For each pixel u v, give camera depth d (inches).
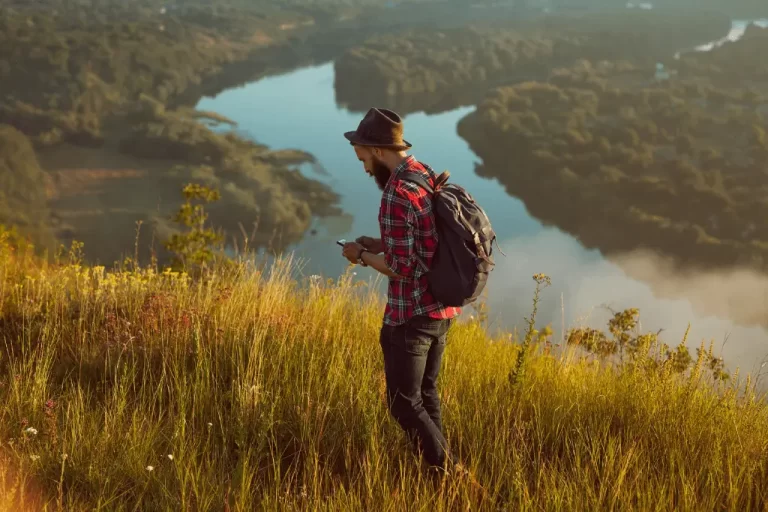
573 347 192.1
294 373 156.9
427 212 105.1
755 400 143.0
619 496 108.0
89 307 195.6
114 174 5644.7
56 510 105.0
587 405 148.3
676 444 128.5
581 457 127.7
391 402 117.1
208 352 165.3
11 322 186.2
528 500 106.3
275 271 216.5
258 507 107.6
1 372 156.4
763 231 4163.4
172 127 6387.8
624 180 4734.3
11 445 118.3
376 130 107.5
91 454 117.0
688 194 4539.9
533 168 5290.4
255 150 6323.8
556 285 3366.1
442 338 117.3
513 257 3794.3
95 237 4259.4
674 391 146.3
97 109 7372.1
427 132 6786.4
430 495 112.7
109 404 138.6
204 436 132.3
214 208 4453.7
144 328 176.2
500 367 173.6
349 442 125.6
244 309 195.0
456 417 138.3
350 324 196.2
